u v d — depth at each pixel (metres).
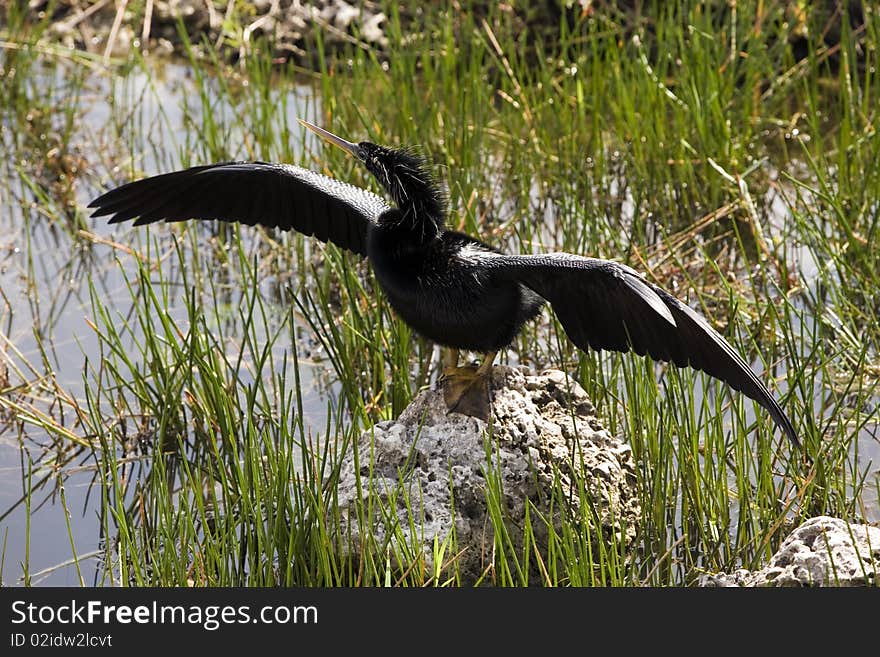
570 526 8.37
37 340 11.89
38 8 20.09
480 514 8.85
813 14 17.41
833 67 18.22
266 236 14.48
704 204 14.70
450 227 12.77
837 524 8.16
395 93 15.27
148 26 19.66
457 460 8.90
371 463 8.39
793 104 17.48
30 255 13.41
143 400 10.88
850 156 14.73
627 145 15.57
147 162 16.02
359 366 11.36
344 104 15.94
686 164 14.95
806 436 9.82
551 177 15.05
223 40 19.41
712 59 16.27
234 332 12.72
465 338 8.47
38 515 9.94
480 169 14.86
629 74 16.75
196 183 8.80
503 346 8.62
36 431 11.10
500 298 8.21
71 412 11.36
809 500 9.28
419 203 8.24
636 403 9.89
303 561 8.63
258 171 8.56
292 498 9.48
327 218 8.93
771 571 8.10
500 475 8.65
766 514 9.48
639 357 10.12
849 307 12.16
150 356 12.12
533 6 18.55
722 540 9.30
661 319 7.53
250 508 8.94
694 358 7.62
